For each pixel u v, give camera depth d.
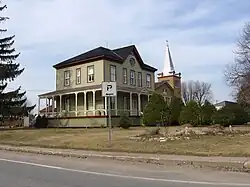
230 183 9.02
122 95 43.88
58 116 42.38
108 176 10.22
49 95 44.41
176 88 72.38
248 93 41.72
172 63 75.88
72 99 43.94
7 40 40.66
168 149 16.33
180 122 32.28
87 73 42.16
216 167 11.92
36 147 20.11
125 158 14.50
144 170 11.50
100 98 41.31
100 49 44.59
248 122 39.66
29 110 41.88
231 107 32.97
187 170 11.45
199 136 20.30
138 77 46.44
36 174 10.67
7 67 39.09
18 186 8.64
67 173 10.86
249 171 11.08
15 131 30.92
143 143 18.53
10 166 12.67
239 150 15.14
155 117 31.66
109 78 41.25
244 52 43.56
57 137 24.19
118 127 35.16
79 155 15.91
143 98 47.69
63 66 44.81
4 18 41.66
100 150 17.25
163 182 9.19
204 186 8.62
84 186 8.62
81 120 39.72
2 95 39.06
